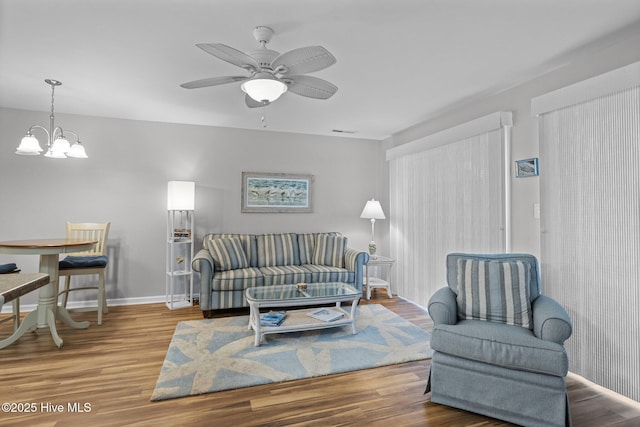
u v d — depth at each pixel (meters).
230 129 4.62
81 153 3.13
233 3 1.85
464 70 2.73
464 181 3.50
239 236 4.43
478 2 1.85
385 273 5.29
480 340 1.96
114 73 2.79
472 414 1.99
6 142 3.77
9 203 3.80
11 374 2.37
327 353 2.76
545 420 1.82
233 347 2.86
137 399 2.08
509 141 3.08
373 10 1.92
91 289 3.78
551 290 2.62
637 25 2.08
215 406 2.02
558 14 1.96
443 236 3.80
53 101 3.42
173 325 3.42
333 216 5.15
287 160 4.90
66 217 3.98
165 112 3.91
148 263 4.27
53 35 2.20
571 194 2.49
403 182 4.58
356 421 1.90
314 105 3.63
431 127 4.16
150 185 4.28
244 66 2.04
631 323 2.13
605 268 2.27
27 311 3.79
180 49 2.38
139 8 1.91
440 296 2.34
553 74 2.72
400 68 2.70
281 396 2.14
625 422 1.92
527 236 2.89
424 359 2.69
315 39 2.25
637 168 2.10
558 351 1.81
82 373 2.39
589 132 2.37
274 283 3.91
